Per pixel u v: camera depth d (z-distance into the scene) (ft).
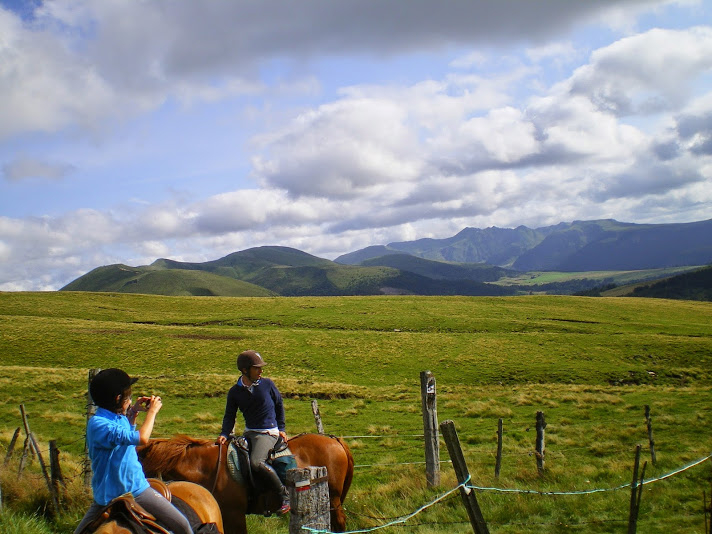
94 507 15.99
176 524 16.07
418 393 133.69
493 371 177.37
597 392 126.11
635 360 191.83
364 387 141.49
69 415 89.30
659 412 86.74
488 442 71.15
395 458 60.85
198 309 353.31
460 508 33.45
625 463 47.57
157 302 372.99
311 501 18.71
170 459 23.77
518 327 276.82
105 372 15.89
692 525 29.78
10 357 194.49
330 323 291.38
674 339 221.46
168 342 223.51
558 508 33.47
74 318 303.48
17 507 32.58
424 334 248.52
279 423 25.30
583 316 318.45
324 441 26.91
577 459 53.78
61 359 194.70
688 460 46.93
